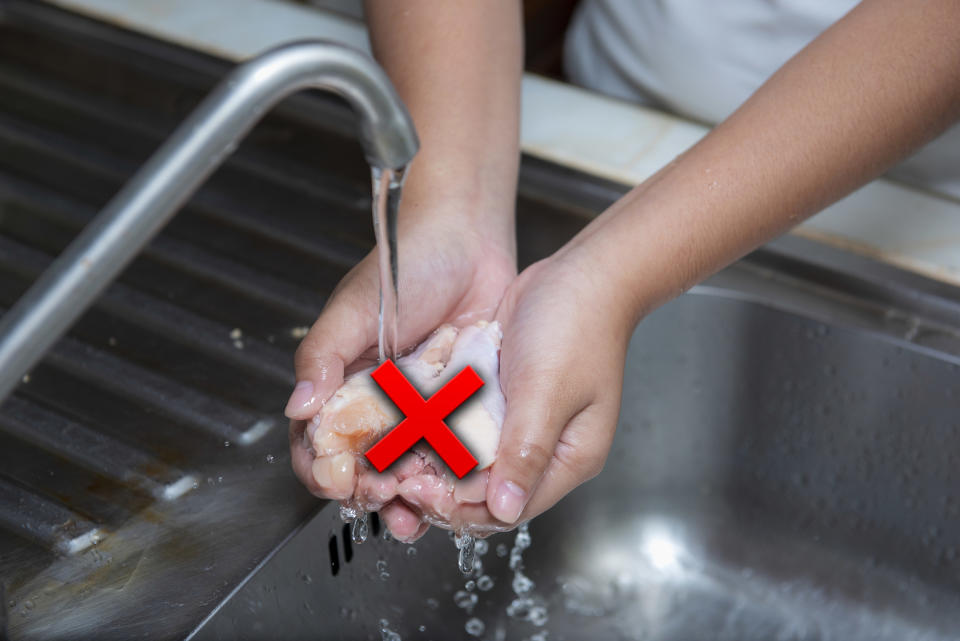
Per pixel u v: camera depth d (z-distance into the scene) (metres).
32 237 0.76
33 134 0.84
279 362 0.67
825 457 0.74
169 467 0.60
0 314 0.69
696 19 0.87
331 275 0.73
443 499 0.51
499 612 0.73
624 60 0.95
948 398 0.67
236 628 0.53
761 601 0.75
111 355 0.67
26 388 0.64
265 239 0.76
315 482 0.51
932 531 0.72
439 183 0.65
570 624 0.73
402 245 0.60
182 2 0.94
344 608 0.62
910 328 0.68
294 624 0.58
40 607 0.51
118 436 0.61
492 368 0.57
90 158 0.82
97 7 0.93
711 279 0.71
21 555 0.54
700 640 0.73
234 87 0.32
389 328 0.50
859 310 0.69
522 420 0.51
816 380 0.72
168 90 0.88
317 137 0.85
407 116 0.37
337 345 0.55
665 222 0.58
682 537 0.79
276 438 0.62
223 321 0.70
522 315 0.57
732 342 0.73
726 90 0.89
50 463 0.59
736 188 0.58
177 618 0.51
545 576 0.76
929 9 0.56
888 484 0.72
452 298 0.63
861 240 0.71
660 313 0.72
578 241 0.60
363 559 0.62
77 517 0.56
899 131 0.57
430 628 0.69
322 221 0.78
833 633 0.73
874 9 0.59
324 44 0.34
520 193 0.76
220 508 0.57
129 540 0.55
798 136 0.57
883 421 0.71
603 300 0.56
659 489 0.80
